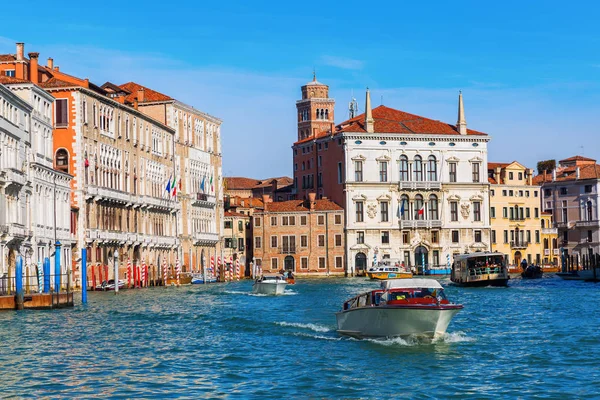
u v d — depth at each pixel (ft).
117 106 358.02
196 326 176.76
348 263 504.43
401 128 515.09
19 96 267.39
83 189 318.86
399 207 509.76
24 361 132.67
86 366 128.98
